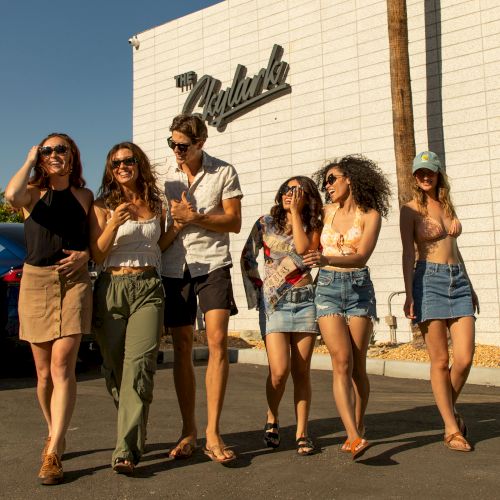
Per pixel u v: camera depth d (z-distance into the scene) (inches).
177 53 604.7
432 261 188.9
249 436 202.1
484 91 425.4
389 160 466.3
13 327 303.6
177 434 204.8
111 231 166.1
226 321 177.9
